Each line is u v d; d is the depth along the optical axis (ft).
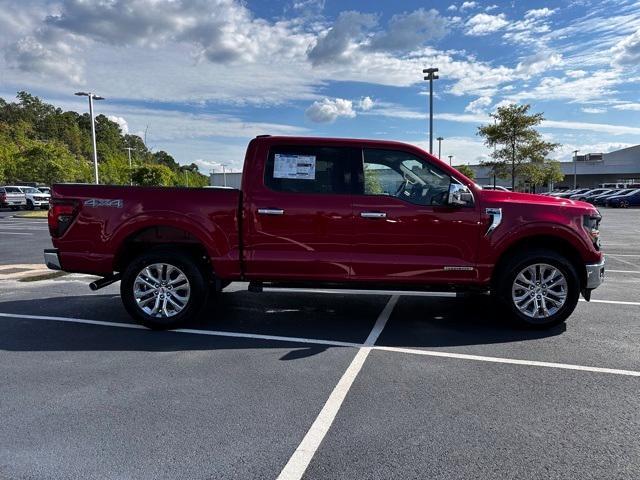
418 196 17.70
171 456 9.54
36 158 159.84
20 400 11.96
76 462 9.32
